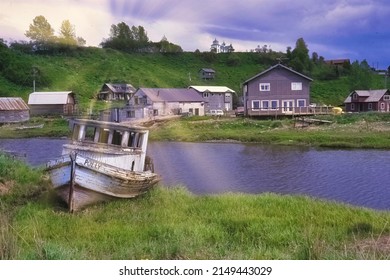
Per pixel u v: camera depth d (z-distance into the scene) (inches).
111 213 506.0
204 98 2716.5
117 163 617.6
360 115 1909.4
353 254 316.8
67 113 2527.1
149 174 639.8
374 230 427.2
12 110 2363.4
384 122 1768.0
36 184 642.8
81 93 2819.9
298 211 501.4
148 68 3415.4
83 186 530.9
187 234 400.2
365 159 1095.0
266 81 2069.4
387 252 335.3
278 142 1483.8
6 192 588.7
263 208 517.0
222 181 854.5
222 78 3737.7
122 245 371.2
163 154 1270.9
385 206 642.2
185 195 612.7
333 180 845.8
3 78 2906.0
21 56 3137.3
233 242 385.4
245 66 4060.0
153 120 2030.0
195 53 4099.4
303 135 1537.9
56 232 418.9
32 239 373.7
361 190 752.3
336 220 465.1
